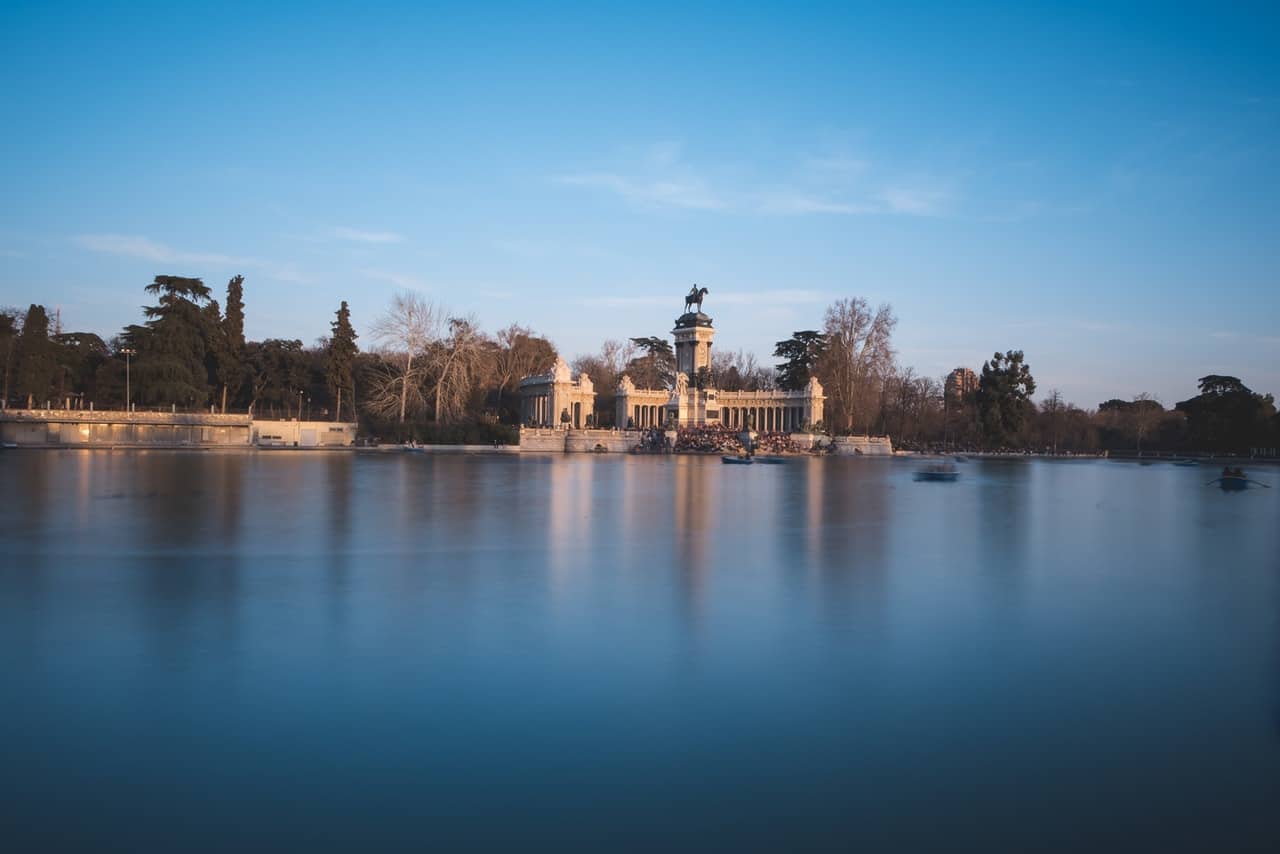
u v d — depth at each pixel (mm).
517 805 15031
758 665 22594
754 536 45688
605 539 43750
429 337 159875
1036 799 15430
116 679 20891
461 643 24234
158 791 15391
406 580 32531
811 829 14352
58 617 26359
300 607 28047
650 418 190875
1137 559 40250
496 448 153875
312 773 16125
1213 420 195000
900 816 14820
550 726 18422
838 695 20469
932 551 41625
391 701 19719
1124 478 110750
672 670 22078
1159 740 18000
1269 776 16375
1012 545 44188
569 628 25953
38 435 129000
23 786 15484
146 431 137250
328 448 142625
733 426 190000
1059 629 26547
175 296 149750
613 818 14664
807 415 177750
